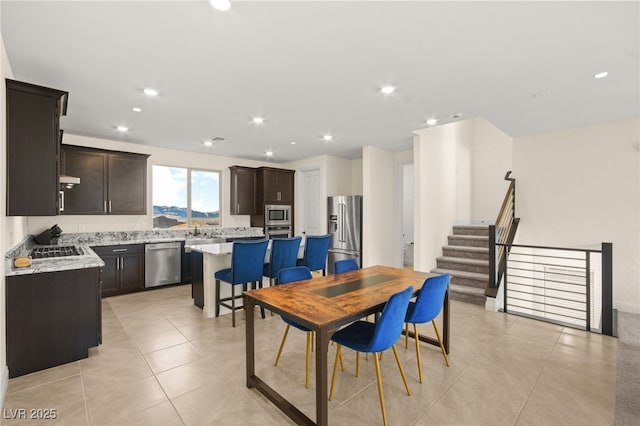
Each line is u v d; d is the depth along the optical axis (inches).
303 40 81.5
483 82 107.9
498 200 252.4
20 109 91.2
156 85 109.9
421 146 190.5
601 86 111.2
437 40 81.5
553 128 172.9
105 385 86.7
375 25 74.9
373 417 73.4
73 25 74.2
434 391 84.1
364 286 94.1
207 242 213.3
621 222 165.3
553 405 78.0
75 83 107.7
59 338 97.7
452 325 133.1
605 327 122.8
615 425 70.7
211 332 124.9
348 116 146.3
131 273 182.2
